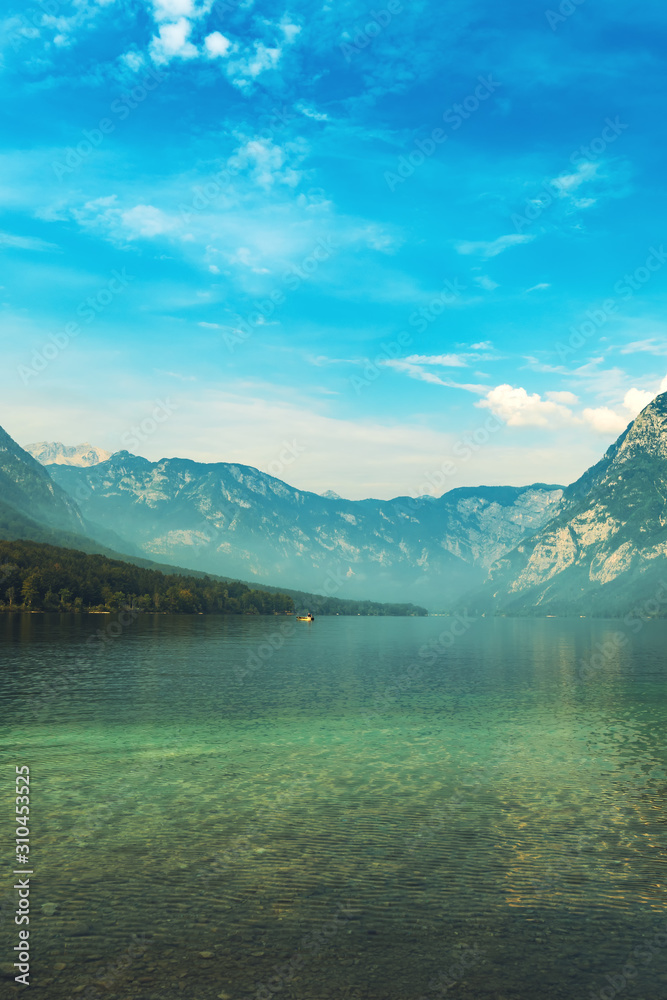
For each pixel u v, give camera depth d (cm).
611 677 10344
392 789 3900
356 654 14400
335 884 2553
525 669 11650
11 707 6688
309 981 1925
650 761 4684
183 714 6419
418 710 6881
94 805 3541
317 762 4584
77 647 13788
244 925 2233
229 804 3566
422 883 2566
